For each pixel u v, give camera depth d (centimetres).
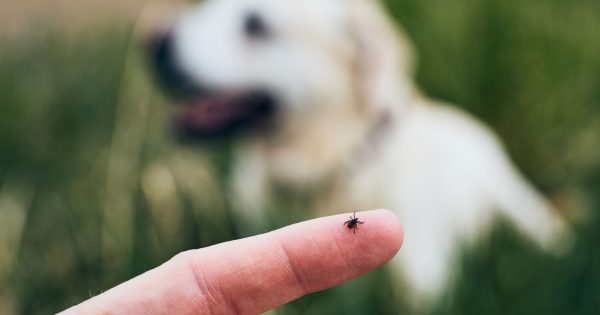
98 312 24
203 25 63
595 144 67
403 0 76
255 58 61
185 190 53
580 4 78
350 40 60
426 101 67
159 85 64
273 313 46
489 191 60
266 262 24
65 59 73
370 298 48
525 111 71
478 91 72
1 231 53
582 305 47
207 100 63
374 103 60
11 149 60
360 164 61
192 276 24
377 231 24
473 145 61
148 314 24
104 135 61
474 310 48
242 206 59
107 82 67
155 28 67
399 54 62
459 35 73
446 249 56
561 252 52
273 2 60
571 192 65
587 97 71
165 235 51
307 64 60
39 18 86
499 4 73
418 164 58
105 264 51
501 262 52
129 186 53
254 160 64
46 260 52
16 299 50
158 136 59
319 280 24
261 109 63
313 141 62
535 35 73
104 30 81
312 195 64
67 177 56
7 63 73
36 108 65
